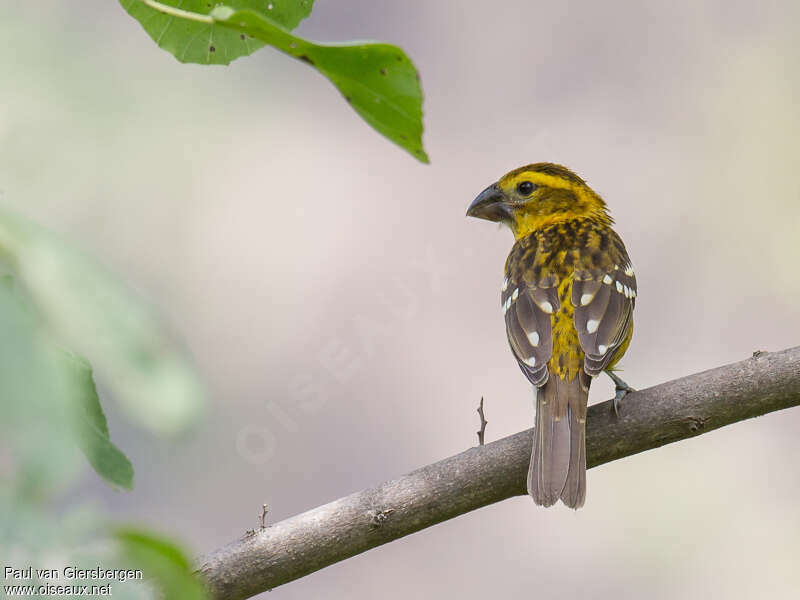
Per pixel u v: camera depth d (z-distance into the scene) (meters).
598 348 6.09
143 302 2.27
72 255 2.24
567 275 6.12
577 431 6.06
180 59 5.93
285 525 6.02
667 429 6.05
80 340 2.15
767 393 6.04
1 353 1.96
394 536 6.03
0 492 1.90
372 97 3.87
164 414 2.16
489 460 6.04
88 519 2.20
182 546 2.38
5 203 2.39
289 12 5.92
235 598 6.01
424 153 4.04
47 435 1.93
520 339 6.11
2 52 6.35
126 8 5.92
